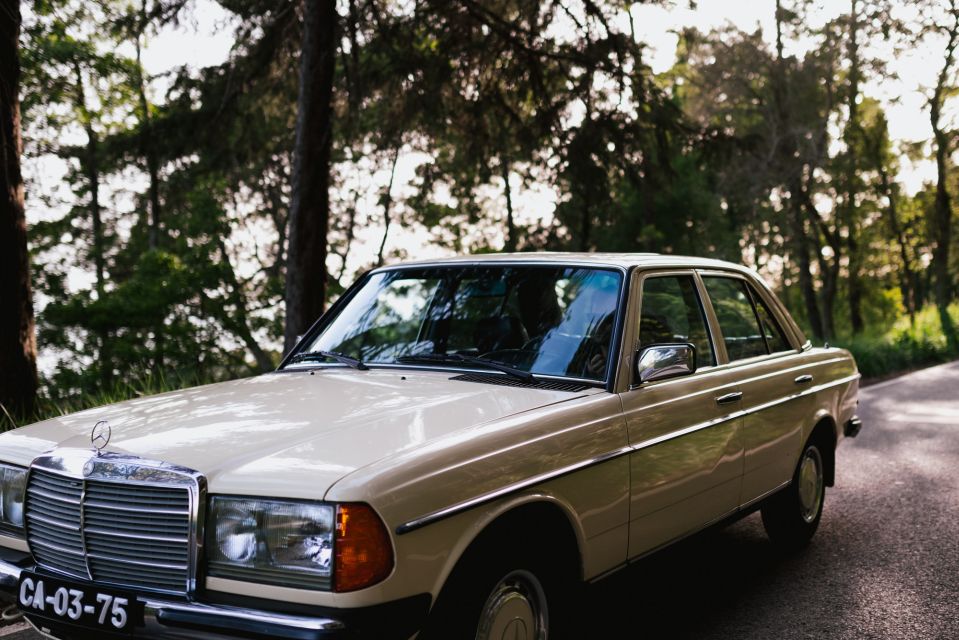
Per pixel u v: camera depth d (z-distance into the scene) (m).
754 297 5.12
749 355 4.83
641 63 11.68
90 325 25.05
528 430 3.10
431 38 11.79
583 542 3.29
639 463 3.60
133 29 11.05
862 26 29.25
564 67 11.75
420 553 2.61
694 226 35.22
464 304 4.17
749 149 12.59
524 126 12.11
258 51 11.80
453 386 3.59
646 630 4.13
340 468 2.62
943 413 12.23
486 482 2.85
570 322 3.88
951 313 33.34
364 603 2.47
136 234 32.66
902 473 7.86
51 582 2.82
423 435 2.90
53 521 2.91
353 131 12.31
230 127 13.53
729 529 6.02
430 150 13.23
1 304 7.32
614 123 11.61
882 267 53.78
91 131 26.95
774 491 4.94
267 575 2.54
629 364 3.70
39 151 27.58
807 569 5.08
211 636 2.53
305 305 11.09
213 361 27.38
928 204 50.72
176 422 3.12
